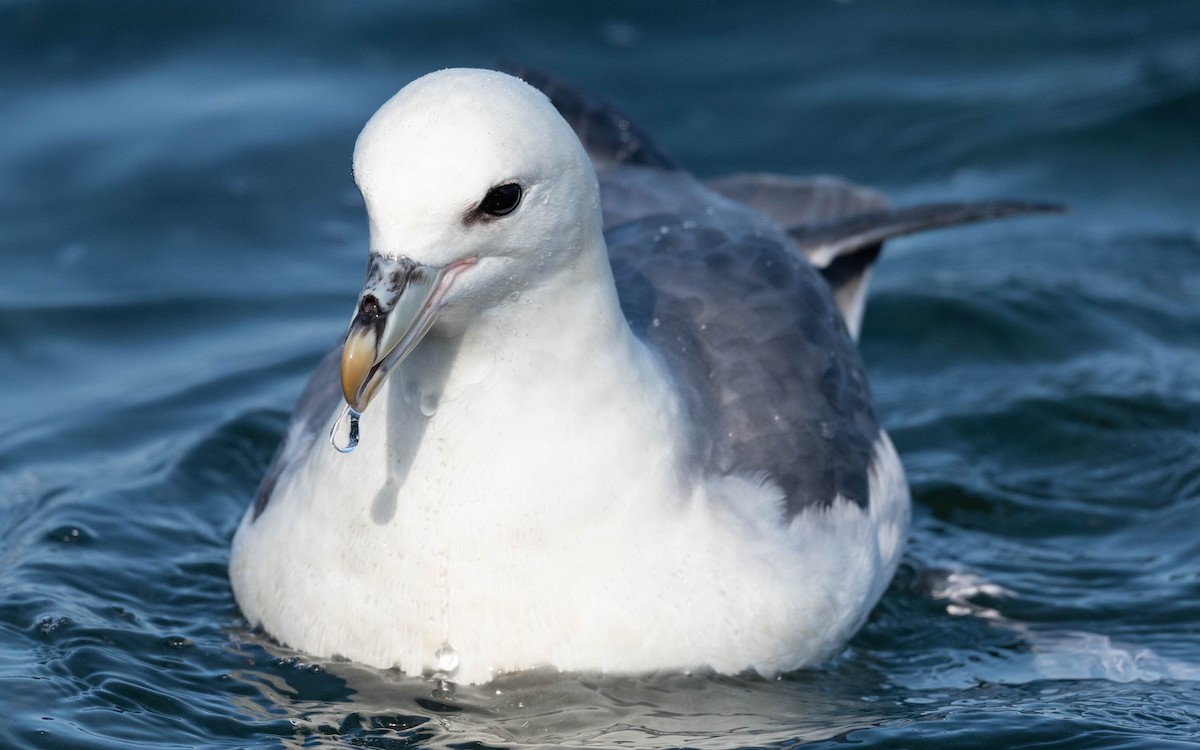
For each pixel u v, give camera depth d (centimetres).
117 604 1108
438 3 2059
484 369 930
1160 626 1150
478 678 982
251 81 1944
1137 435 1402
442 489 945
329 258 1712
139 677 1009
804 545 1031
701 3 2095
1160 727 987
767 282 1151
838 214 1491
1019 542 1274
